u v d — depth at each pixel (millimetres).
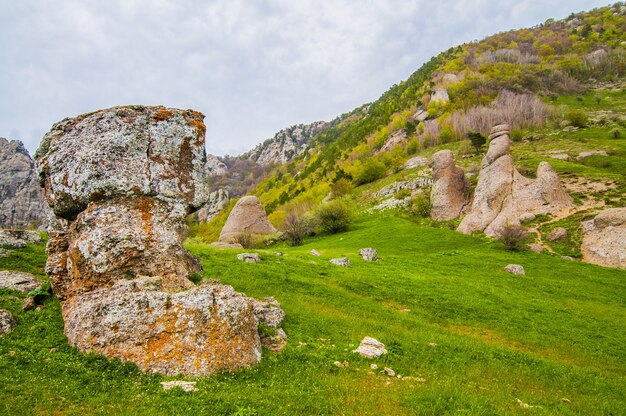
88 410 9023
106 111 15430
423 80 192875
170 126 16312
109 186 14508
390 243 54625
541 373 15500
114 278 13766
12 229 22312
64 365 10883
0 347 11367
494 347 17922
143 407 9234
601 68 154625
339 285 26125
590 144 82250
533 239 48312
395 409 10484
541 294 30500
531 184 57938
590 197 54500
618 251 41219
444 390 11797
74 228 14914
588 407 12812
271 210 136500
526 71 151750
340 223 69062
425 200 74875
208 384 10766
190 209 16594
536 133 99688
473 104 132125
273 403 9969
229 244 48656
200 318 12180
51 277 14586
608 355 19500
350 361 14141
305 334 16516
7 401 8883
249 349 12789
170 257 14805
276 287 23266
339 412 10055
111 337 11672
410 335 18203
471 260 40688
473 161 88938
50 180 14859
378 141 147125
